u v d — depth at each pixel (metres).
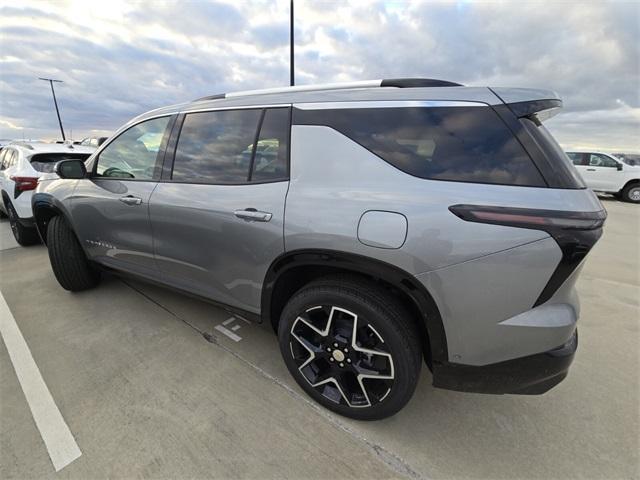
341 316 1.68
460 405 1.93
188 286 2.32
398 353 1.53
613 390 2.04
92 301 3.07
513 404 1.94
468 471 1.53
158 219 2.27
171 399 1.92
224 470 1.51
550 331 1.34
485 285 1.33
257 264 1.88
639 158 11.88
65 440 1.65
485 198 1.32
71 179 2.78
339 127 1.66
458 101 1.46
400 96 1.56
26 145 5.03
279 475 1.50
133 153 2.50
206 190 2.04
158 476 1.49
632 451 1.63
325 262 1.62
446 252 1.35
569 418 1.83
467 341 1.43
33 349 2.36
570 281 1.34
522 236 1.26
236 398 1.93
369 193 1.52
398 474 1.51
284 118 1.83
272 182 1.80
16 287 3.37
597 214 1.28
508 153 1.34
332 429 1.74
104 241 2.72
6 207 4.96
